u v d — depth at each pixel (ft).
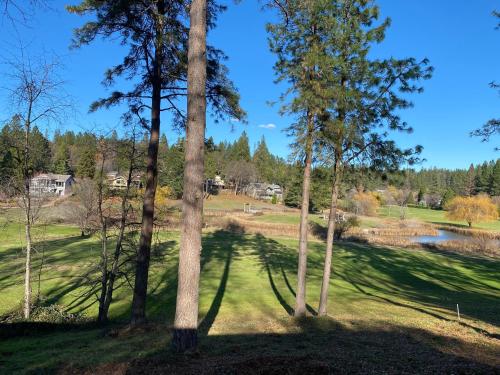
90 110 39.60
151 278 75.92
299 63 41.27
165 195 102.22
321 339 31.17
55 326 45.73
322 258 109.40
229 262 97.14
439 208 371.15
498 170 330.54
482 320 43.86
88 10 35.09
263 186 346.74
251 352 25.54
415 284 86.43
